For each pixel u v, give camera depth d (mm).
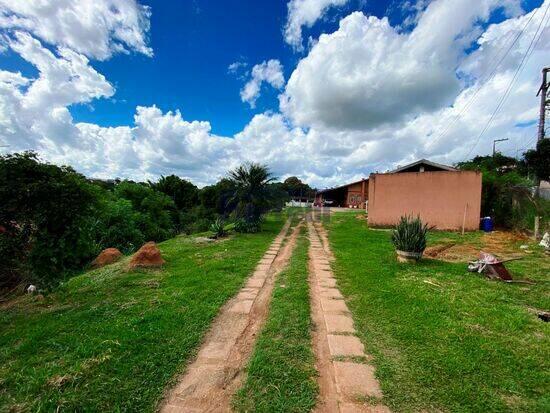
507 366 2764
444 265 6398
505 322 3639
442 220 12617
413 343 3217
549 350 3035
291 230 14172
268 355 2988
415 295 4586
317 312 4195
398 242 6785
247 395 2434
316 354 3090
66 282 5090
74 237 4941
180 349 3092
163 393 2453
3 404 2258
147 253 6676
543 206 11773
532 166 14766
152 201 19156
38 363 2787
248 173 13359
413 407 2285
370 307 4258
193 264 6867
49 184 4492
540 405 2277
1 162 4277
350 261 7043
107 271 6289
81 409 2223
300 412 2256
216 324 3814
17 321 3842
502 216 12789
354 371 2742
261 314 4184
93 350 2979
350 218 19078
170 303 4355
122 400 2332
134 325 3596
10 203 4301
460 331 3434
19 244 4645
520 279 5465
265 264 7086
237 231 13148
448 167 16969
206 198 30828
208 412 2256
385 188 13461
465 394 2398
